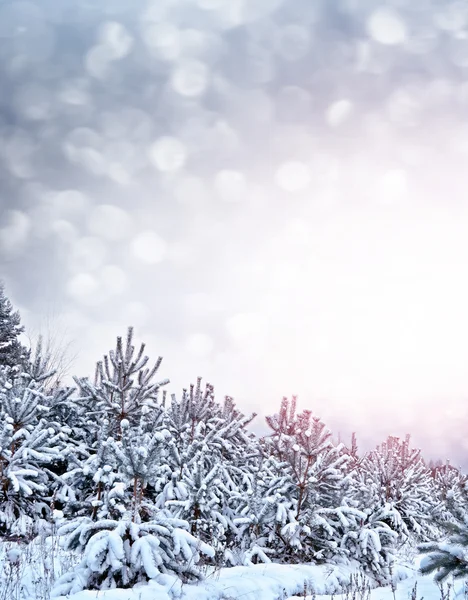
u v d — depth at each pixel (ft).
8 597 20.18
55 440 36.58
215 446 41.24
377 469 47.70
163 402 43.09
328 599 25.17
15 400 35.88
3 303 78.07
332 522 34.24
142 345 38.04
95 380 39.14
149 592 20.85
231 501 37.01
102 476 30.55
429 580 30.73
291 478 35.42
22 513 32.27
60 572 23.59
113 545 21.76
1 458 33.47
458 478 63.67
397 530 40.45
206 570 26.08
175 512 31.63
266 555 32.55
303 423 36.27
